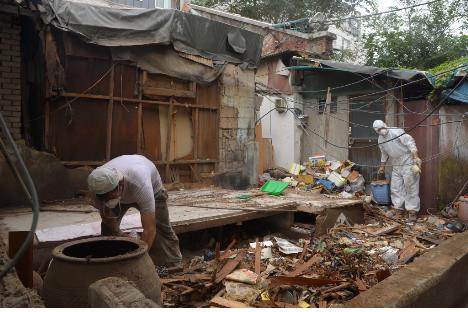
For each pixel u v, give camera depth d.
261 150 11.82
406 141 8.49
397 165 8.79
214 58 8.98
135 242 3.18
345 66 10.06
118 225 4.16
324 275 5.16
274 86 13.39
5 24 6.62
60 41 7.15
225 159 9.62
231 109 9.67
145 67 8.04
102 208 3.84
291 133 12.26
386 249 6.39
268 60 13.57
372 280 5.03
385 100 9.97
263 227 7.71
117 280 2.44
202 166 9.30
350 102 10.78
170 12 7.98
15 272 2.81
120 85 7.88
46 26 6.82
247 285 4.51
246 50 9.64
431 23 15.45
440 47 15.19
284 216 7.43
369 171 10.37
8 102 6.67
